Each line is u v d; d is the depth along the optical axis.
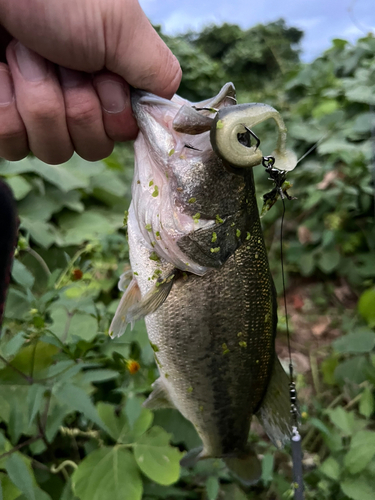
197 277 0.24
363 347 0.46
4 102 0.22
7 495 0.29
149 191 0.23
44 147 0.23
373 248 0.68
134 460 0.33
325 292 0.69
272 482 0.37
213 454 0.29
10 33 0.21
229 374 0.26
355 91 0.72
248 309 0.25
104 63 0.21
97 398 0.41
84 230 0.67
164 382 0.28
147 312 0.23
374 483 0.33
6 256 0.18
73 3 0.19
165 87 0.23
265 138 0.84
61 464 0.35
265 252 0.25
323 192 0.69
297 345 0.60
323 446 0.41
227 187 0.22
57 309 0.40
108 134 0.23
